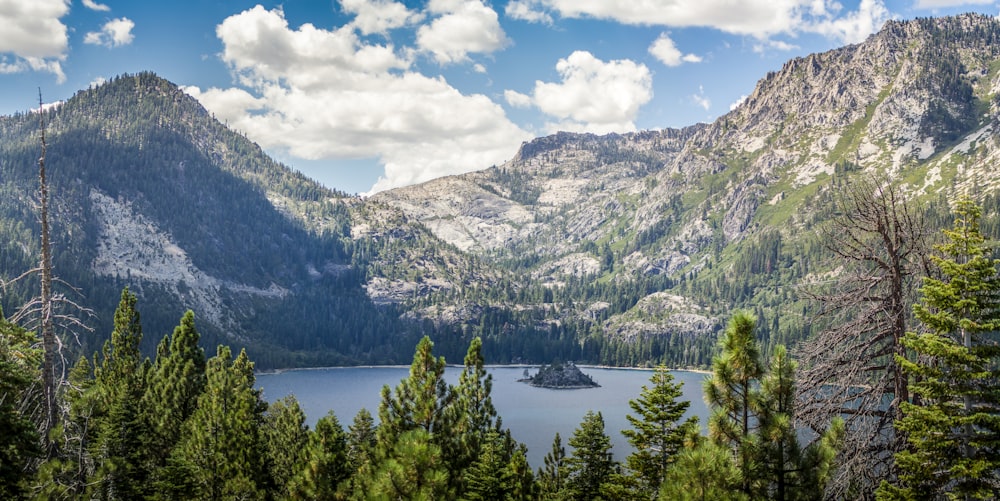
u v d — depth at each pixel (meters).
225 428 50.16
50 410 33.28
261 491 49.19
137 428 57.44
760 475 22.94
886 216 27.59
